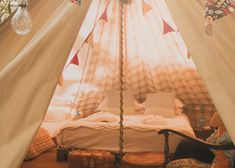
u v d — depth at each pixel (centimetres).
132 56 499
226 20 162
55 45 176
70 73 498
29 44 179
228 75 155
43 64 174
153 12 363
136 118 473
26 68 174
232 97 151
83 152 378
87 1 184
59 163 407
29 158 419
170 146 363
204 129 479
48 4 187
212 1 163
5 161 159
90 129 398
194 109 548
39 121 167
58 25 177
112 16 376
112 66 508
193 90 535
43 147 459
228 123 148
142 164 330
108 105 527
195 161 272
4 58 182
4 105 169
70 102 541
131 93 530
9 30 185
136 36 437
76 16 179
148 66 527
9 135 165
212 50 158
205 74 155
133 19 387
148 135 380
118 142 388
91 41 417
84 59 463
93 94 550
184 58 478
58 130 419
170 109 510
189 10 167
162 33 403
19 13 170
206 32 161
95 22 369
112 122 421
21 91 171
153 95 534
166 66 516
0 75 172
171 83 545
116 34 426
